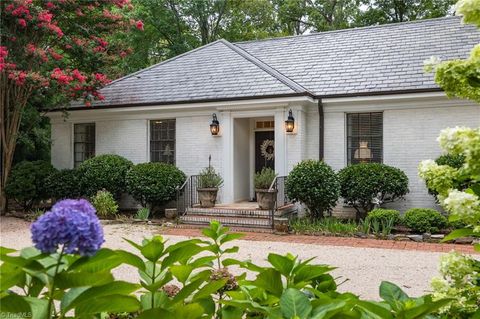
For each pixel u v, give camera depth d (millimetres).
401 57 12406
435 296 1691
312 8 28719
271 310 1447
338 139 11930
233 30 27234
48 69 13008
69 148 14602
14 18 11906
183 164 12992
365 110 11672
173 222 11281
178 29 24906
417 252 7945
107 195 12047
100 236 1124
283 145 11734
